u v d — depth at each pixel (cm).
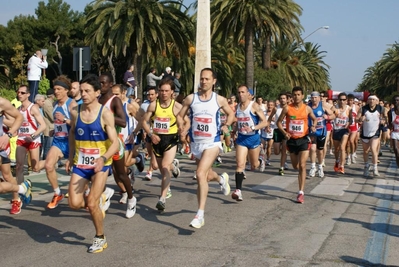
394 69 5281
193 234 632
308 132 868
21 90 804
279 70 3922
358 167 1432
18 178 812
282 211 782
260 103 1736
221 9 2553
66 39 5191
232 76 3888
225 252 554
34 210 771
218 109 668
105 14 2406
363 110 1223
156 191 968
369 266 512
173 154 760
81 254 545
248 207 809
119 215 742
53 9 5194
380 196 934
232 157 1694
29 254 544
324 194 944
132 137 857
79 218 719
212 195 921
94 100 544
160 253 548
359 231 657
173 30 2536
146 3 2367
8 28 5231
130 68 1792
